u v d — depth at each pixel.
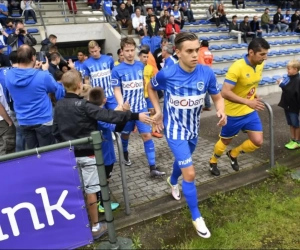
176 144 2.85
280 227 2.91
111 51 11.01
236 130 3.70
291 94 4.43
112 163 3.37
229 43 12.18
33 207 2.45
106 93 5.45
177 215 3.24
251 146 3.75
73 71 2.79
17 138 4.54
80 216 2.63
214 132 5.92
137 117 2.71
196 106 2.79
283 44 12.11
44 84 3.47
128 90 4.29
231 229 2.91
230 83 3.43
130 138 5.84
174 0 14.58
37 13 11.66
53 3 12.53
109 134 3.25
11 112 4.50
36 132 3.60
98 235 2.94
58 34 10.55
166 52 6.46
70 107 2.70
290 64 4.44
